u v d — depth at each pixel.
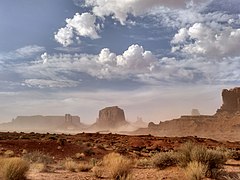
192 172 11.38
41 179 12.14
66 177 12.98
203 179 11.20
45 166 17.28
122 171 12.04
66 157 28.92
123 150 37.62
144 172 14.01
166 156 14.80
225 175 11.84
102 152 35.59
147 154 35.72
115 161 12.38
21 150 31.97
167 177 12.11
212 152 12.84
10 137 50.12
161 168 14.62
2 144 33.69
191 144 14.11
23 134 65.31
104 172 14.56
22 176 11.69
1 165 11.74
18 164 11.66
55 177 12.93
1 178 11.23
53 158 27.00
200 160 12.51
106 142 58.94
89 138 68.56
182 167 13.37
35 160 21.81
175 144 58.34
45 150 33.19
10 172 11.30
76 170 16.55
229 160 21.66
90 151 33.38
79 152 33.72
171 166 14.55
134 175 12.98
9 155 27.02
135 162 18.92
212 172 11.79
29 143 34.97
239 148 51.62
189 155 13.42
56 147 34.81
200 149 13.11
